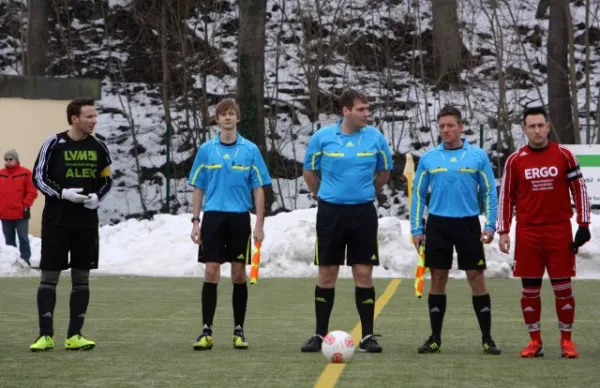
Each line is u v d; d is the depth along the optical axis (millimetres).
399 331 21906
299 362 16719
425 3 83562
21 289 33281
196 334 21453
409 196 44312
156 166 68812
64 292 32219
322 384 14328
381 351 18281
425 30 81688
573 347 17578
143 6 80875
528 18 82812
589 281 37438
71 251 18578
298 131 71750
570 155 17781
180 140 70625
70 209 18453
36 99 54188
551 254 17672
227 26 81062
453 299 29500
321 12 77438
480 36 79562
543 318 24734
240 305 19094
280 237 42219
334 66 78250
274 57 78125
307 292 32406
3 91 53594
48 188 18312
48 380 14797
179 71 75750
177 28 74812
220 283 35438
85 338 20172
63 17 82188
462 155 18344
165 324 23500
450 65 75312
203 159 19141
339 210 18422
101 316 25344
